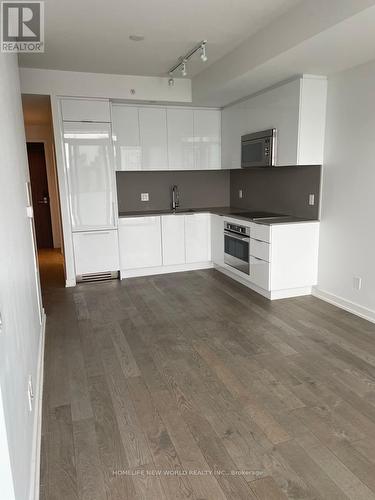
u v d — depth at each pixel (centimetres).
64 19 297
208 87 445
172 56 397
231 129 523
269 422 215
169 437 204
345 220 377
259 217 451
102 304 419
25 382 179
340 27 251
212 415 222
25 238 246
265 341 318
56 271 577
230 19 306
